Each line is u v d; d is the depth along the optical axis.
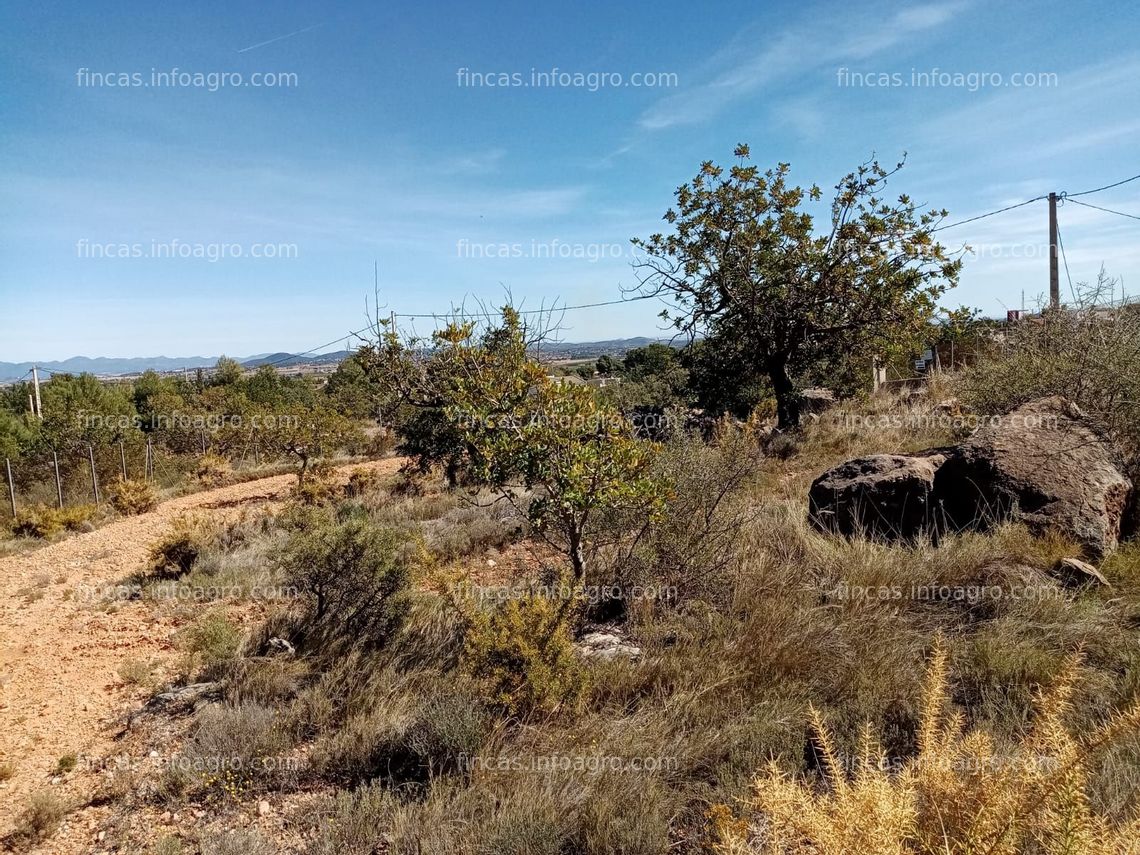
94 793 4.27
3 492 20.91
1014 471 5.80
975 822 2.01
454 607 5.24
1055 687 2.32
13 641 7.91
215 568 10.09
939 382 13.33
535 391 5.42
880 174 12.21
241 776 4.06
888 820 1.95
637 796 3.16
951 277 12.03
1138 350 6.79
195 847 3.50
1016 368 8.05
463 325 5.67
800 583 5.29
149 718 5.28
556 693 4.10
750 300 12.98
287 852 3.31
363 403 29.05
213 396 33.78
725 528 5.87
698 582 5.52
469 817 3.26
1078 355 7.34
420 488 15.19
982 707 3.49
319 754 4.12
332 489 16.41
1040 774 2.04
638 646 4.91
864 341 13.03
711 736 3.55
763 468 9.64
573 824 3.05
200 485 21.72
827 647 4.27
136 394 38.53
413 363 10.14
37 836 3.83
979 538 5.39
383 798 3.53
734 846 2.21
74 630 8.10
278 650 6.02
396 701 4.60
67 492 22.00
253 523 12.98
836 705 3.75
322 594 6.62
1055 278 12.78
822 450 10.70
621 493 5.11
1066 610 4.30
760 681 4.08
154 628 7.89
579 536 5.54
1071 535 5.25
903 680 3.78
